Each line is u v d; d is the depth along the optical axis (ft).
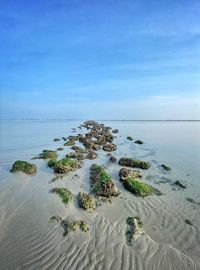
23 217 47.55
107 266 35.68
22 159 95.14
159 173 79.15
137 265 36.04
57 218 46.11
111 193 57.47
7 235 42.19
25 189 61.05
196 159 100.78
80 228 43.21
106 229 43.70
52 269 34.94
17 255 37.52
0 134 196.54
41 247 39.14
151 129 270.67
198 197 60.70
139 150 120.57
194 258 38.19
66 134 197.26
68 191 57.72
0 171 77.97
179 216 50.75
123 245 39.78
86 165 84.17
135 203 55.26
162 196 60.44
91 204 51.26
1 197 56.90
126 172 70.23
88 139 142.00
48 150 107.45
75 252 38.06
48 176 71.41
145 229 45.44
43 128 271.90
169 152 116.16
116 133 213.87
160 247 39.81
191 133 217.36
